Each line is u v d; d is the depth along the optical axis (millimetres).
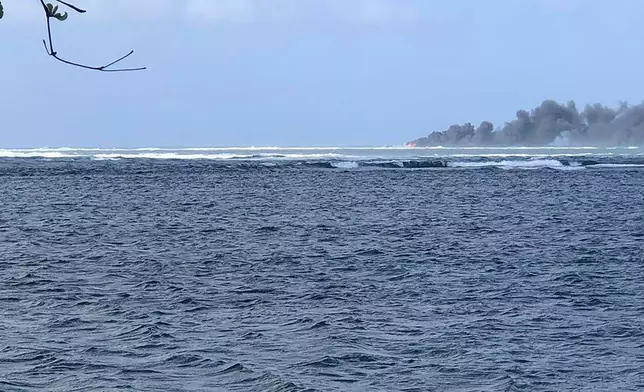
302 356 22500
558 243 46906
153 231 52281
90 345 23406
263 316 27469
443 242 47156
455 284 33656
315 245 45750
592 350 23406
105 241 47281
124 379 20406
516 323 26562
